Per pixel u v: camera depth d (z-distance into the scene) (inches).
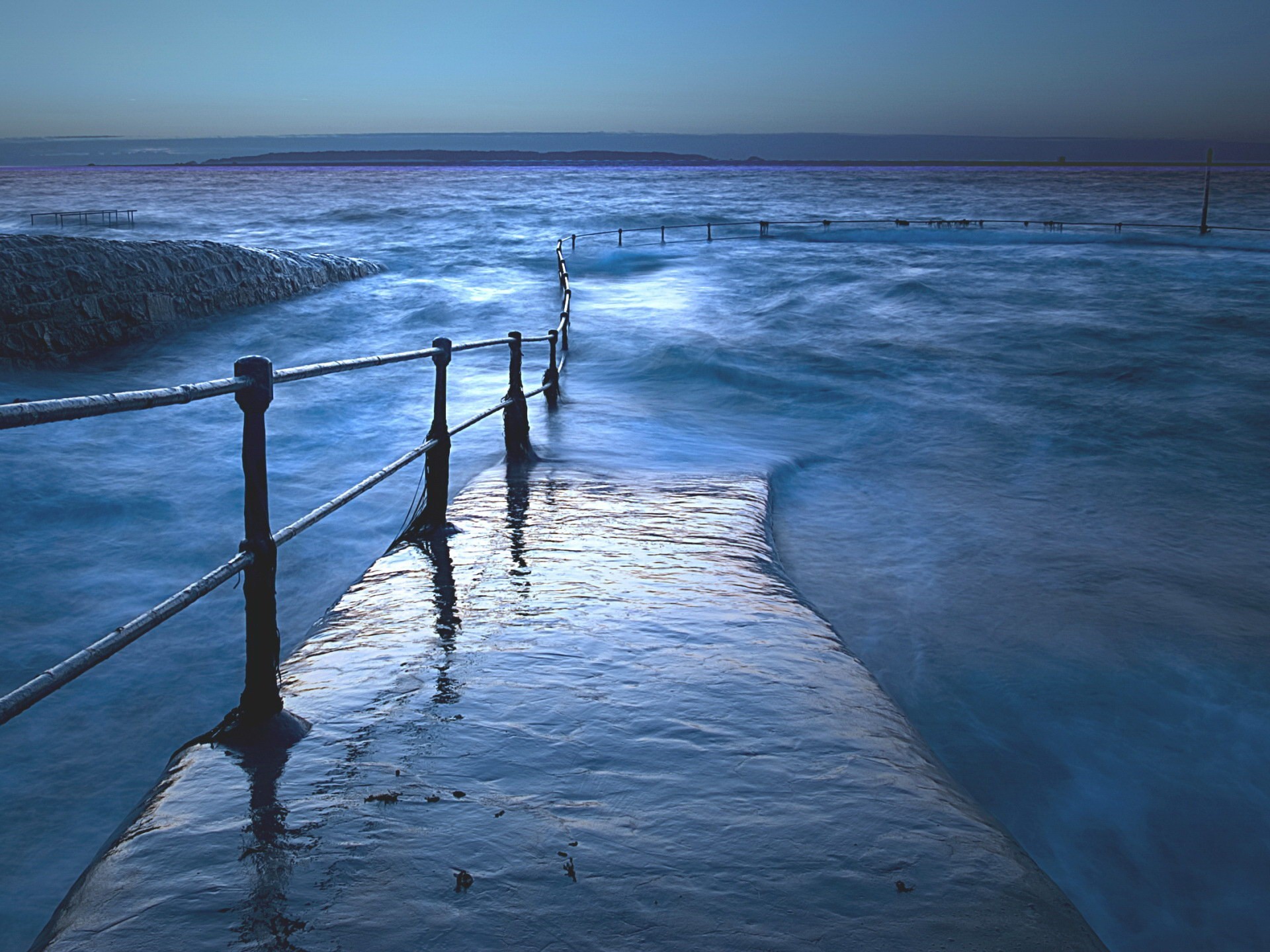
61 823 158.4
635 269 1247.5
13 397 539.8
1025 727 165.8
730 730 101.6
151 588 261.9
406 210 2790.4
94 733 188.1
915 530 270.7
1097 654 192.9
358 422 440.8
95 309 667.4
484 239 1705.2
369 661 122.1
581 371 546.3
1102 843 136.5
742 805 84.8
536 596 151.9
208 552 289.6
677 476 267.3
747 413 438.3
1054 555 252.4
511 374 278.2
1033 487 320.5
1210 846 136.0
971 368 537.6
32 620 239.6
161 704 199.8
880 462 351.9
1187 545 263.0
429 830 78.4
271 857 73.9
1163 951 117.1
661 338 634.2
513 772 90.3
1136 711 171.2
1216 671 185.9
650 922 66.4
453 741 97.0
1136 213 2728.8
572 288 1019.3
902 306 799.1
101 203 3531.0
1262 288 882.1
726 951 63.5
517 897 68.9
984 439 387.2
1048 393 473.1
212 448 402.0
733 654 126.6
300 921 65.6
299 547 286.4
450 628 135.6
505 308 851.4
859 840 79.3
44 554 284.4
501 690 112.0
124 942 63.1
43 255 648.4
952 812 85.5
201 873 71.7
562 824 80.2
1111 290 887.7
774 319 736.3
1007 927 67.9
